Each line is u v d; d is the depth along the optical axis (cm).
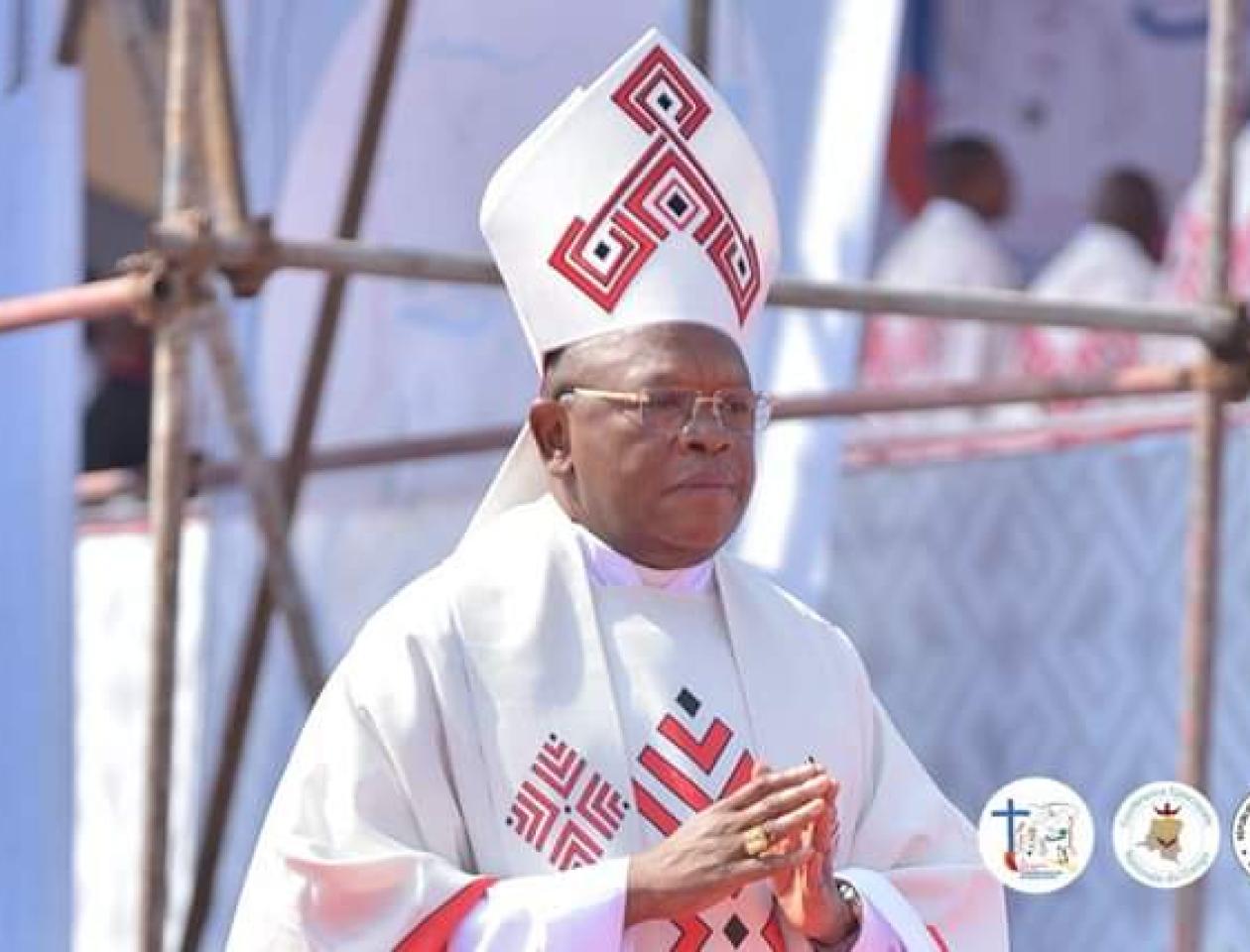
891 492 2148
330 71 1897
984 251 2895
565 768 1062
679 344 1071
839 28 1798
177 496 1579
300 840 1044
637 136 1098
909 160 3506
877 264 3269
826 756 1103
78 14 1944
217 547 1980
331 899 1040
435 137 1902
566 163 1096
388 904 1037
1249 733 1988
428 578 1099
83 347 2848
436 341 1958
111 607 2228
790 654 1109
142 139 3027
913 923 1073
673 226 1090
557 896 1023
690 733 1077
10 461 1706
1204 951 1938
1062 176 3600
